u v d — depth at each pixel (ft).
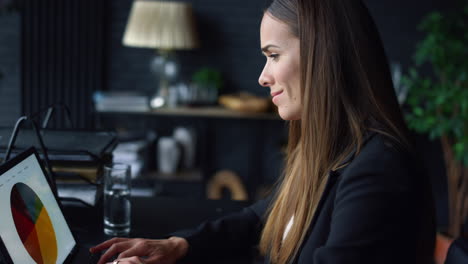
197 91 10.88
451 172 10.45
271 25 3.33
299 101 3.41
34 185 3.43
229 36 11.41
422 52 9.59
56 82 11.04
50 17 10.79
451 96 9.03
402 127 3.23
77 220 4.39
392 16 11.38
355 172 2.97
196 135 11.73
